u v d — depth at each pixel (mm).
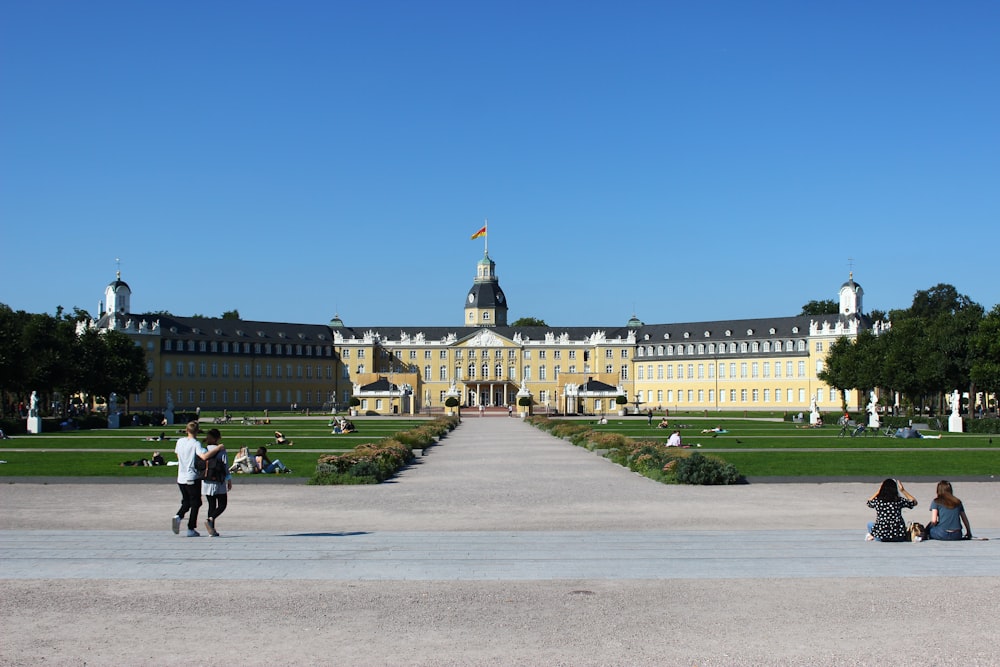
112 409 114500
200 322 190000
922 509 32281
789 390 186375
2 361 92562
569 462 54875
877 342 129500
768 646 15031
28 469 46438
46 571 20500
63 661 14359
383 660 14391
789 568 20781
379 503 34219
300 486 40688
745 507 32875
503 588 18891
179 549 23281
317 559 21891
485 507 32969
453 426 111062
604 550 23156
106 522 28797
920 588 18844
